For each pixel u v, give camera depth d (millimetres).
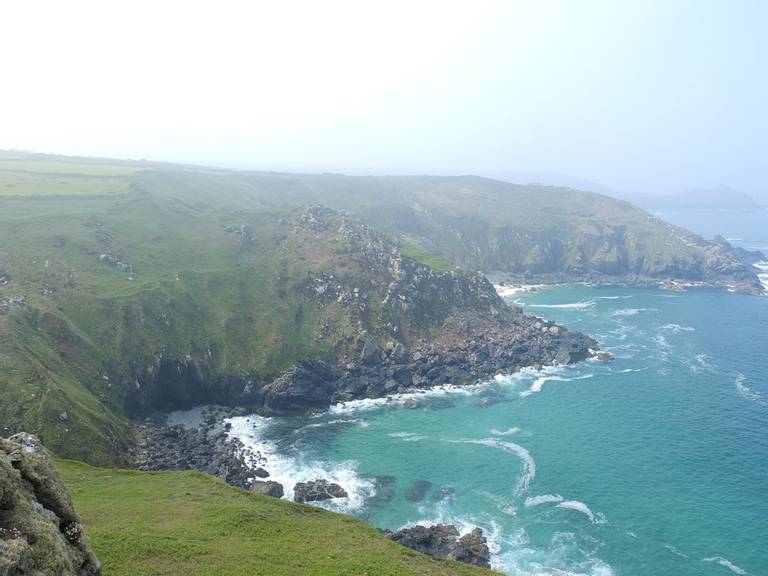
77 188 193250
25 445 33000
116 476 78375
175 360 127125
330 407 131000
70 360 109562
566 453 106750
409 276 173375
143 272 148125
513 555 76562
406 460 104688
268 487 91875
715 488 93812
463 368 150875
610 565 74688
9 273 124312
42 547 26469
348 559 56344
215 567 49094
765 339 179125
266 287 161125
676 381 144250
